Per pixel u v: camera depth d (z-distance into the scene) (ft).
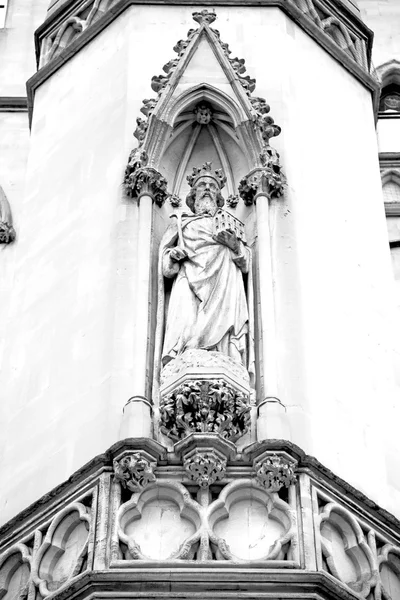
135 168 55.42
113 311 51.83
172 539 46.24
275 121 58.39
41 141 62.18
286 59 61.36
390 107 79.46
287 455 47.03
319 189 57.36
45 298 55.47
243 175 56.54
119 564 44.91
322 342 52.24
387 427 51.98
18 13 82.07
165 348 49.85
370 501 48.21
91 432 49.14
